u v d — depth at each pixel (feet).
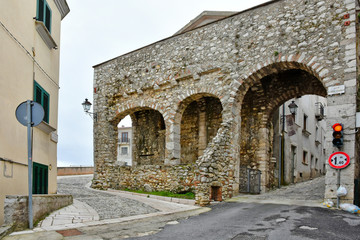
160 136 56.13
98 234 18.22
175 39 44.11
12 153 22.81
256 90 44.57
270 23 35.14
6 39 22.29
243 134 45.19
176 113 42.68
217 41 39.40
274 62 34.01
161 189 41.52
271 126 46.26
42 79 29.50
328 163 28.35
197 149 49.98
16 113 18.74
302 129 65.10
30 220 18.74
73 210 25.71
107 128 51.21
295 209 26.27
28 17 26.11
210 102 49.29
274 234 18.28
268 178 43.73
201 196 31.12
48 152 30.94
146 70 47.03
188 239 17.31
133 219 23.30
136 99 48.06
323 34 31.22
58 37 34.78
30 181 18.76
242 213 25.71
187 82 41.93
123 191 43.88
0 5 21.54
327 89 29.94
